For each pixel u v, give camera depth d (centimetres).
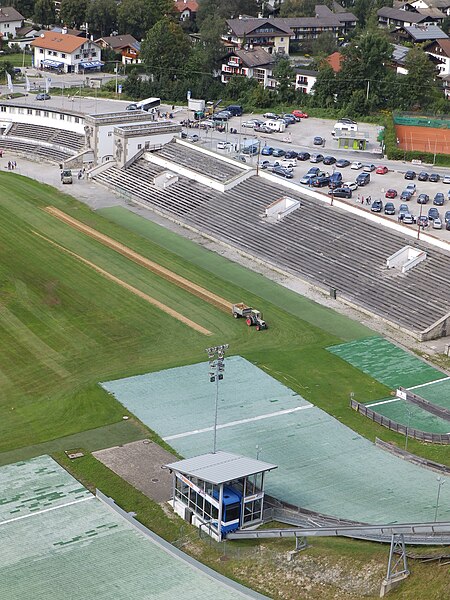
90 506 9206
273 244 15550
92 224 16462
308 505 9188
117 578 8231
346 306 13875
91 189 18400
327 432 10644
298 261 14988
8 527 8844
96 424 10594
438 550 8281
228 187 17250
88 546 8638
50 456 9969
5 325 12725
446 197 18512
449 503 9219
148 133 18988
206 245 15850
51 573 8269
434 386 11800
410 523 8500
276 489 9469
